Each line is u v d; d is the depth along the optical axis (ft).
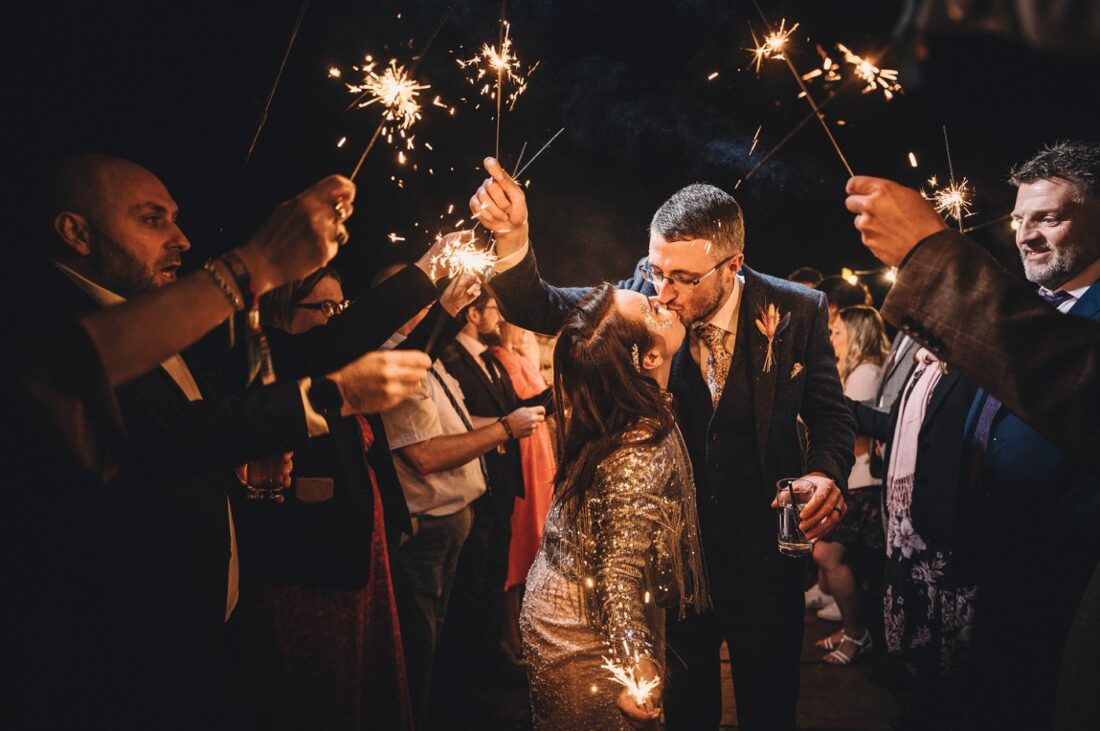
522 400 11.96
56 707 4.29
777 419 7.27
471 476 9.70
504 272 7.29
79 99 10.38
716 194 7.02
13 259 4.78
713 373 7.39
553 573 6.01
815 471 7.22
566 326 5.96
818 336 7.52
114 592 4.45
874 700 10.89
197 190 12.44
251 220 13.55
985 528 6.32
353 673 7.01
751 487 7.35
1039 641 5.76
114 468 4.23
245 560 6.75
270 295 8.00
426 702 9.36
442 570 9.57
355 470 6.99
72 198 5.02
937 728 8.45
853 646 12.16
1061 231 6.59
